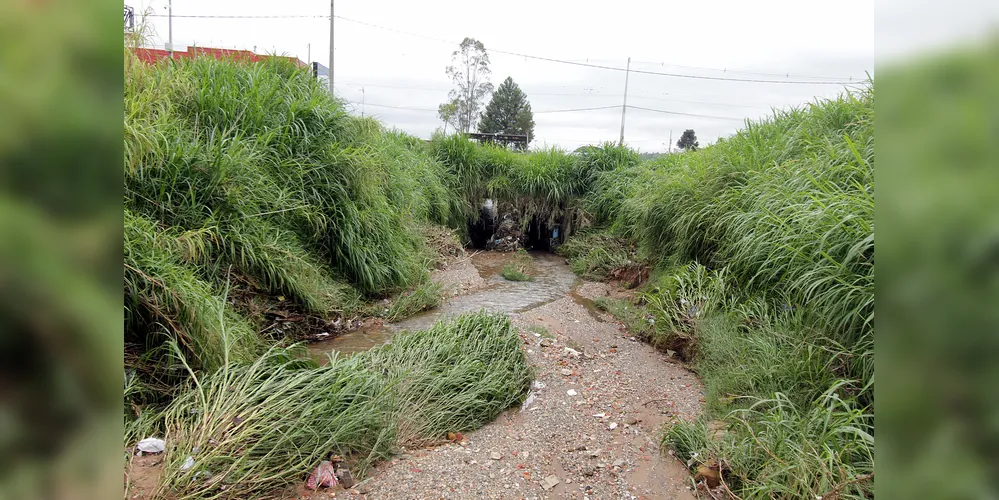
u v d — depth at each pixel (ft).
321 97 21.09
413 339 13.99
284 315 15.55
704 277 17.24
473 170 37.27
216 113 17.02
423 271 23.29
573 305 22.16
